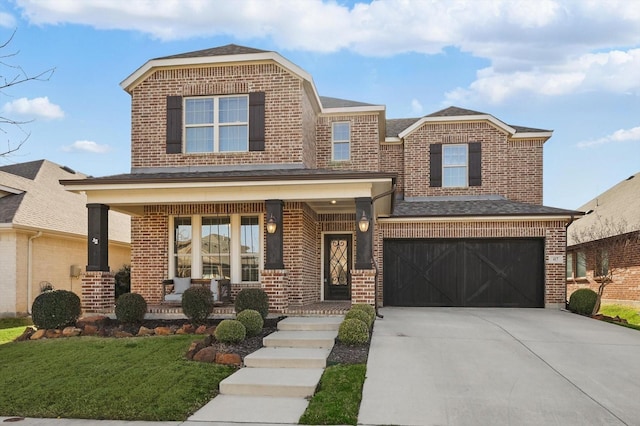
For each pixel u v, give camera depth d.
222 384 6.89
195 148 14.52
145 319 12.05
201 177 11.91
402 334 10.09
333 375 7.26
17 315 16.81
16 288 16.84
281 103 14.16
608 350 8.94
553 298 15.47
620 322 12.62
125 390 6.82
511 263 16.03
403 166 19.23
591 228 20.97
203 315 11.13
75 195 22.53
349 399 6.34
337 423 5.70
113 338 10.00
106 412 6.17
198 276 14.15
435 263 16.36
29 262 17.41
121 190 12.48
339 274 16.36
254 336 9.85
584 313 13.81
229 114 14.48
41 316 10.97
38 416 6.15
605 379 7.25
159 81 14.62
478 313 13.88
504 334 10.20
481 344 9.22
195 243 14.23
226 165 14.21
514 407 6.13
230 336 9.15
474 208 16.78
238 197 12.23
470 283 16.17
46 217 18.69
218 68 14.45
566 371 7.61
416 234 16.25
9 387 7.09
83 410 6.24
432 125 18.89
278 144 14.09
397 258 16.53
